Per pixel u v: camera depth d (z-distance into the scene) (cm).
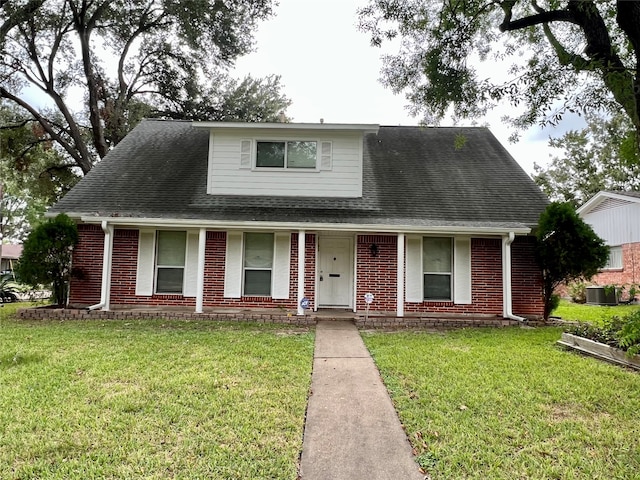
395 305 1038
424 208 1058
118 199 1060
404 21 893
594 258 901
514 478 284
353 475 288
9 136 2036
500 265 1047
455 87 846
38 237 945
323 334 777
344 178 1113
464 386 466
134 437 333
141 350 616
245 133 1126
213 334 754
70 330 775
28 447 315
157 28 1980
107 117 2025
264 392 440
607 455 315
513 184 1170
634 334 546
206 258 1063
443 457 311
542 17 758
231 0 1714
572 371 525
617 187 2977
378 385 475
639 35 591
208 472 286
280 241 1069
